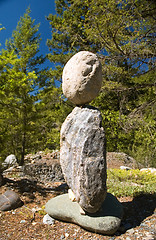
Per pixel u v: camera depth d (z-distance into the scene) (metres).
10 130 5.62
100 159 2.78
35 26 10.98
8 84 5.36
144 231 2.86
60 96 11.05
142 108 7.08
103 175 2.77
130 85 8.52
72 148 3.01
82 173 2.77
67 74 3.18
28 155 8.23
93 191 2.74
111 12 6.24
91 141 2.82
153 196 4.02
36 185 4.80
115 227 2.77
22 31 10.12
